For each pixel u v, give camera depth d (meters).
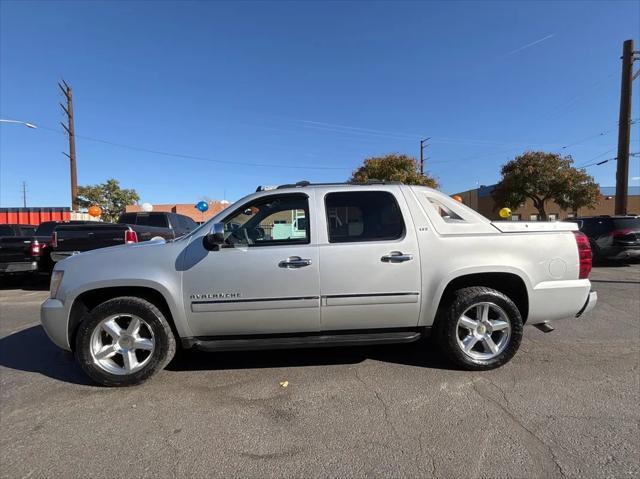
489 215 51.19
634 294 8.74
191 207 47.34
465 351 4.48
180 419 3.63
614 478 2.76
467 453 3.06
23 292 10.86
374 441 3.24
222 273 4.27
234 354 5.23
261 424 3.53
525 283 4.48
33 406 3.92
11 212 35.38
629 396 3.91
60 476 2.88
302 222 4.46
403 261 4.37
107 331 4.28
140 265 4.30
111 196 41.34
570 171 33.12
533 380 4.29
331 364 4.84
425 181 34.50
